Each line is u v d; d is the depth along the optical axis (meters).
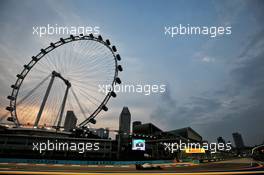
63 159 46.34
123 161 50.03
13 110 74.19
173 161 60.88
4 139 67.06
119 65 68.25
